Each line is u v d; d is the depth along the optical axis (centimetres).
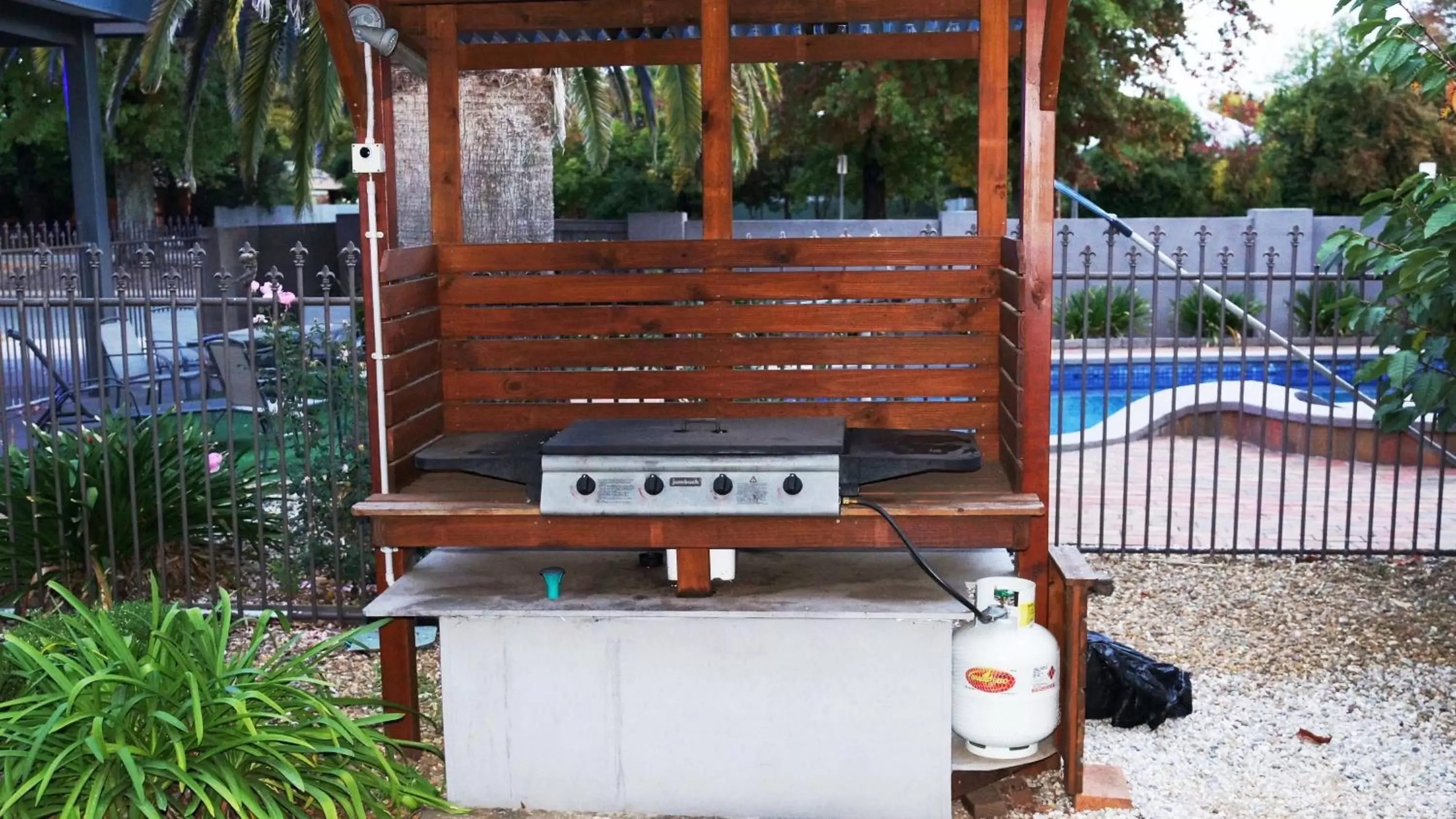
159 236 1783
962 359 397
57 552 576
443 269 409
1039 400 354
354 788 314
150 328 561
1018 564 376
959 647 360
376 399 358
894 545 339
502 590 363
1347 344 1316
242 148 1012
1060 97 1772
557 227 1786
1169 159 2286
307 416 566
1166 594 579
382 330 357
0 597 571
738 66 1215
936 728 346
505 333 409
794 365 403
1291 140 2170
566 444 333
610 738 353
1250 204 2241
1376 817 360
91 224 1241
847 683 346
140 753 302
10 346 1077
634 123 1431
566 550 405
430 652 507
